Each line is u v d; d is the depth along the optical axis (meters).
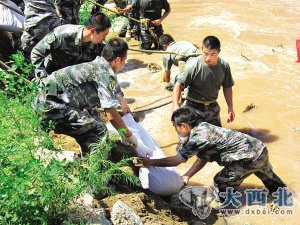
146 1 7.95
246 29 9.02
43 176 3.23
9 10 6.24
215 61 4.86
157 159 4.34
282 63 7.54
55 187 3.29
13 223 3.14
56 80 4.20
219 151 4.31
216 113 5.31
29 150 3.52
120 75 7.39
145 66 7.68
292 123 5.97
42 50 4.64
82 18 8.11
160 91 6.85
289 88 6.79
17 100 4.00
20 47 6.73
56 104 4.20
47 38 4.62
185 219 4.37
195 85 5.05
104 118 5.71
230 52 7.98
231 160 4.29
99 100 4.27
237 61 7.63
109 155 4.44
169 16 9.90
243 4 10.48
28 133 3.74
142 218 3.92
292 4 10.38
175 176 4.49
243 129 5.88
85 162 4.20
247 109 6.25
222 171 4.46
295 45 8.20
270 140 5.65
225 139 4.26
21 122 3.86
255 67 7.41
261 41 8.41
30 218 3.21
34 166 3.27
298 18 9.56
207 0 10.85
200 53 5.89
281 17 9.63
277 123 5.98
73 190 3.40
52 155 3.76
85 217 3.56
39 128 3.95
